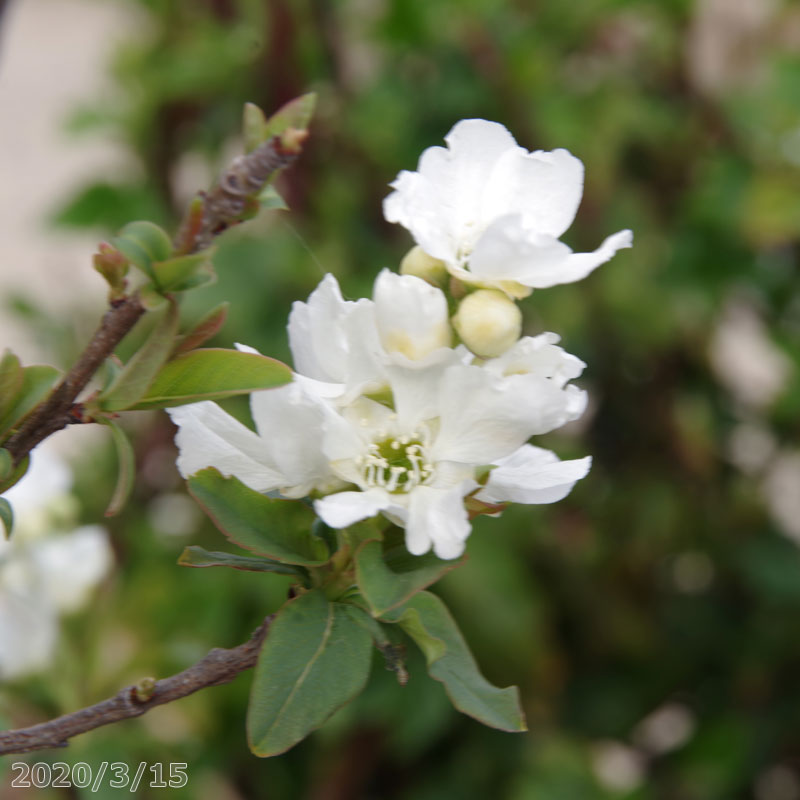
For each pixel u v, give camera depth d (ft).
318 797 2.50
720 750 2.59
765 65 2.69
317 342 1.40
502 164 1.41
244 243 2.37
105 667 2.06
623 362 2.86
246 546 1.38
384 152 2.52
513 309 1.36
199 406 1.40
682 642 2.77
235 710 2.31
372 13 2.63
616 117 2.64
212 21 2.58
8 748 1.38
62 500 1.98
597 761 2.56
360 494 1.36
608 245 1.37
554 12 2.64
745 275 2.62
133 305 1.31
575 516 2.82
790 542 2.79
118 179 2.68
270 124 1.28
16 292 2.70
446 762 2.61
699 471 2.89
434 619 1.40
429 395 1.37
